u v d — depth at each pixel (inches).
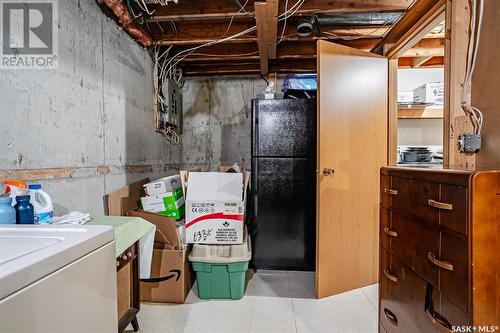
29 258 25.0
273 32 104.4
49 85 64.4
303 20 103.3
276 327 77.3
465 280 38.3
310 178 117.3
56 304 26.7
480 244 37.3
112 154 91.7
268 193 118.4
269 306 89.0
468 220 37.8
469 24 64.2
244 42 129.1
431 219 46.0
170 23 115.0
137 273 71.2
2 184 52.3
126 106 101.7
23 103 57.7
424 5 81.0
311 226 117.7
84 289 31.0
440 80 150.0
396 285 58.2
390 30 103.1
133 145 107.1
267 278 111.9
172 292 90.5
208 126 167.9
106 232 35.9
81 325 30.4
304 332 74.9
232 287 93.0
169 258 90.5
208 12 95.7
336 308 88.0
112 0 83.6
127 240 60.6
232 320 80.8
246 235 103.9
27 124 58.5
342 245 99.3
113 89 92.6
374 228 105.7
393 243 59.5
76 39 73.7
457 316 39.9
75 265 29.4
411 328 52.4
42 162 62.2
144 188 99.5
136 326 75.1
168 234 91.4
